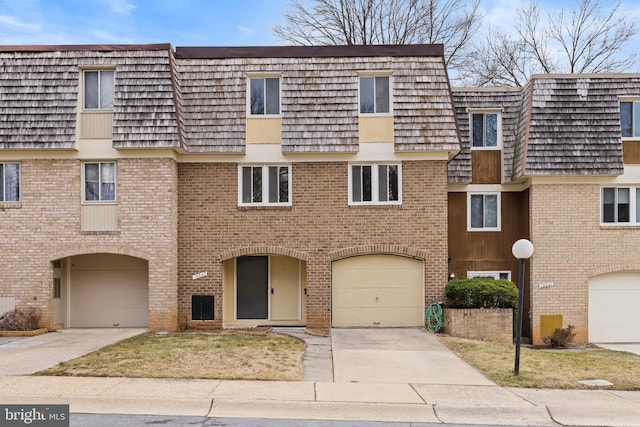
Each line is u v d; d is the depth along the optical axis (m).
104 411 8.84
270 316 18.36
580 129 18.17
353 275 17.77
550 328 18.05
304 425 8.32
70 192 16.81
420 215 17.53
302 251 17.53
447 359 13.02
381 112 17.72
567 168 17.92
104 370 11.04
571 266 18.20
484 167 19.62
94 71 17.11
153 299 16.73
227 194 17.59
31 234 16.78
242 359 12.14
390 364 12.42
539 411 9.15
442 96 17.59
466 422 8.70
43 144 16.47
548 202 18.28
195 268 17.48
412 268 17.75
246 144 17.56
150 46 17.03
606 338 18.31
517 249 11.23
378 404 9.29
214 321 17.38
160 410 8.92
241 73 17.72
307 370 11.66
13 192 16.98
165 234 16.80
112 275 18.16
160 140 16.55
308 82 17.64
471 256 19.53
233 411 8.96
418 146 17.28
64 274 18.00
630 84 18.47
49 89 16.77
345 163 17.62
